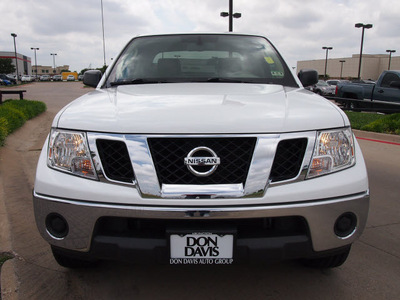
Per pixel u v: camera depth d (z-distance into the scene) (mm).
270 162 1840
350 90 13383
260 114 1949
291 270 2570
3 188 4336
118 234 1891
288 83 2922
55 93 28641
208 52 3219
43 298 2250
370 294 2305
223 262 1858
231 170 1839
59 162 1985
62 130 2012
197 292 2316
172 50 3244
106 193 1847
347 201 1927
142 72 3021
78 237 1918
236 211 1796
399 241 3061
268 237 1857
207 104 2043
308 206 1854
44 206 1960
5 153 6137
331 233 1930
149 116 1915
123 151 1868
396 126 8461
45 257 2732
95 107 2129
